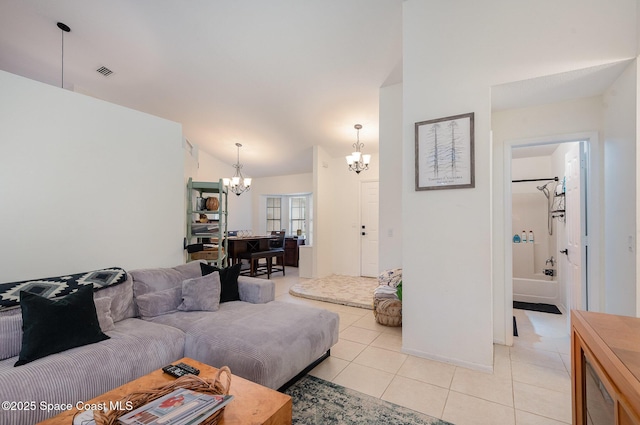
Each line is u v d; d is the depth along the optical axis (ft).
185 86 14.57
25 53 12.31
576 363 4.17
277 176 26.53
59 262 8.15
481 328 7.97
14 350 5.81
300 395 6.77
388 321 11.12
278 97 14.89
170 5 9.78
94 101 8.90
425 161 8.66
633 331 3.63
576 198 10.25
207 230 13.79
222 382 4.75
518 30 7.66
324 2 9.39
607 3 6.90
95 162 8.90
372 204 20.20
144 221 10.17
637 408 2.31
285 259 26.02
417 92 8.84
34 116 7.75
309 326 7.74
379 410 6.24
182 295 8.96
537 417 6.02
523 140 9.32
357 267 20.58
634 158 6.72
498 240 9.57
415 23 8.89
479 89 8.07
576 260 10.29
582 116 8.65
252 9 9.83
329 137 18.44
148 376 4.98
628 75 6.96
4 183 7.30
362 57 11.76
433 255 8.59
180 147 11.45
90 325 6.33
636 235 6.66
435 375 7.68
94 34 11.21
